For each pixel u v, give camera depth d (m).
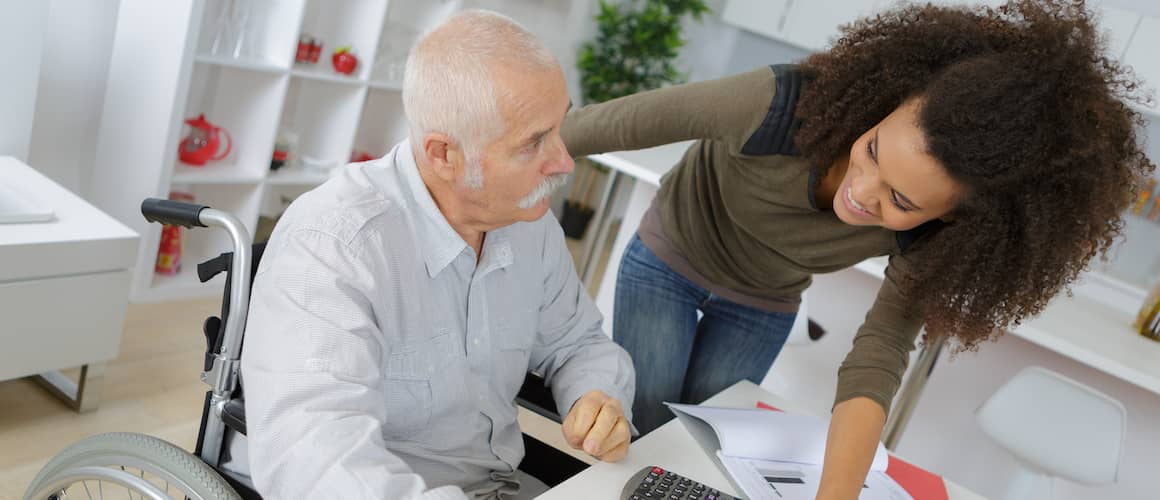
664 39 4.84
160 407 2.33
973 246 1.24
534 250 1.29
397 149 1.16
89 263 2.08
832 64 1.35
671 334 1.78
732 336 1.80
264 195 3.23
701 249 1.73
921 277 1.32
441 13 3.97
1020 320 1.30
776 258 1.62
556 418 1.36
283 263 1.04
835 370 2.94
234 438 1.17
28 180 2.28
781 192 1.46
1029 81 1.10
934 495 1.38
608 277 3.13
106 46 2.84
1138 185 1.23
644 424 1.82
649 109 1.43
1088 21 1.16
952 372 2.86
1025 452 2.53
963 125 1.09
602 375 1.35
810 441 1.37
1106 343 2.52
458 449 1.23
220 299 3.12
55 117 2.79
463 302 1.19
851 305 2.90
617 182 3.02
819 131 1.34
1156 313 2.73
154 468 1.10
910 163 1.13
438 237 1.12
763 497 1.20
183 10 2.66
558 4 4.66
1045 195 1.16
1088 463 2.44
